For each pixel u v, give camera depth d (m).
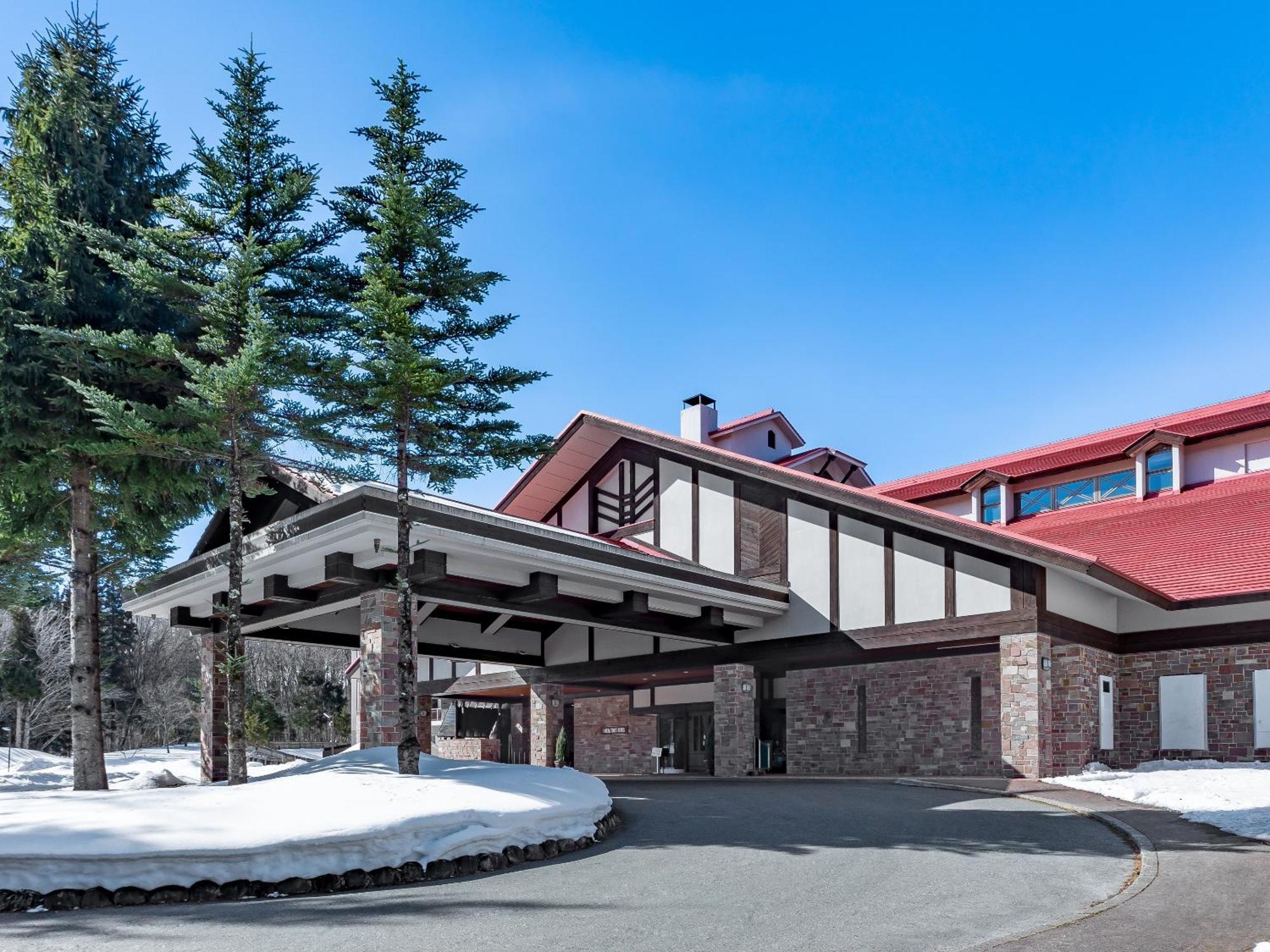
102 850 7.77
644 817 12.92
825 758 20.67
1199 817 11.55
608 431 23.89
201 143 14.22
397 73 13.38
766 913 7.26
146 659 57.34
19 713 41.50
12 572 20.22
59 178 16.09
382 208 12.92
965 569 17.92
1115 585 16.45
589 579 17.30
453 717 35.56
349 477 15.02
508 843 9.66
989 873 8.80
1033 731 16.61
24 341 15.19
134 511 17.92
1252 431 21.81
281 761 31.47
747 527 21.59
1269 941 6.22
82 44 17.14
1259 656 17.42
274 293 14.47
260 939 6.49
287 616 17.89
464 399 13.48
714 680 21.83
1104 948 6.12
